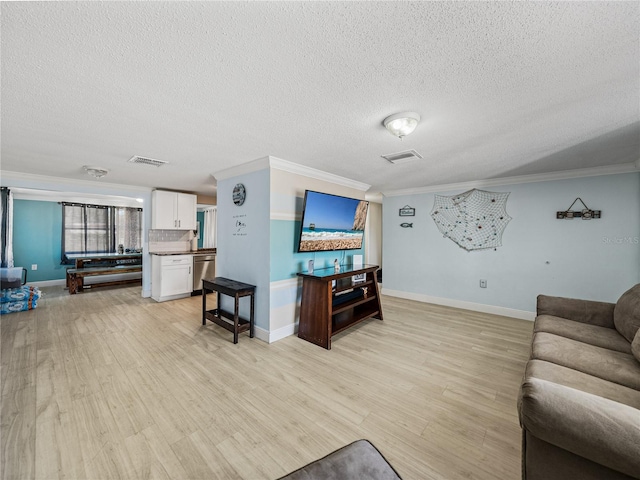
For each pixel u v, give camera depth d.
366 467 1.06
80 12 1.04
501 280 4.20
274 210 3.18
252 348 2.95
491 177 4.08
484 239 4.35
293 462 1.49
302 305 3.25
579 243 3.62
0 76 1.47
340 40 1.21
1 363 2.55
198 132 2.29
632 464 0.88
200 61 1.36
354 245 4.32
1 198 5.04
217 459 1.50
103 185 4.66
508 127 2.17
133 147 2.70
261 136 2.40
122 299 5.08
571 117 1.99
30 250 6.07
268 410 1.91
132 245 7.25
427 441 1.64
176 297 5.18
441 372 2.45
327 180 3.95
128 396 2.05
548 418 1.03
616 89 1.60
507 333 3.41
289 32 1.16
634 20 1.07
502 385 2.24
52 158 3.09
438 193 4.81
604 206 3.46
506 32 1.15
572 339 2.08
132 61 1.35
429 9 1.04
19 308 4.19
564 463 1.05
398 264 5.34
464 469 1.44
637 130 2.22
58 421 1.77
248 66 1.40
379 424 1.78
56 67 1.39
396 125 1.98
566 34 1.16
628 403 1.32
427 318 4.02
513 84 1.56
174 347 2.95
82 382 2.23
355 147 2.69
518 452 1.55
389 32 1.16
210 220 7.50
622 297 2.24
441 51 1.28
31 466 1.43
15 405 1.93
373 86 1.59
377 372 2.45
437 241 4.84
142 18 1.07
